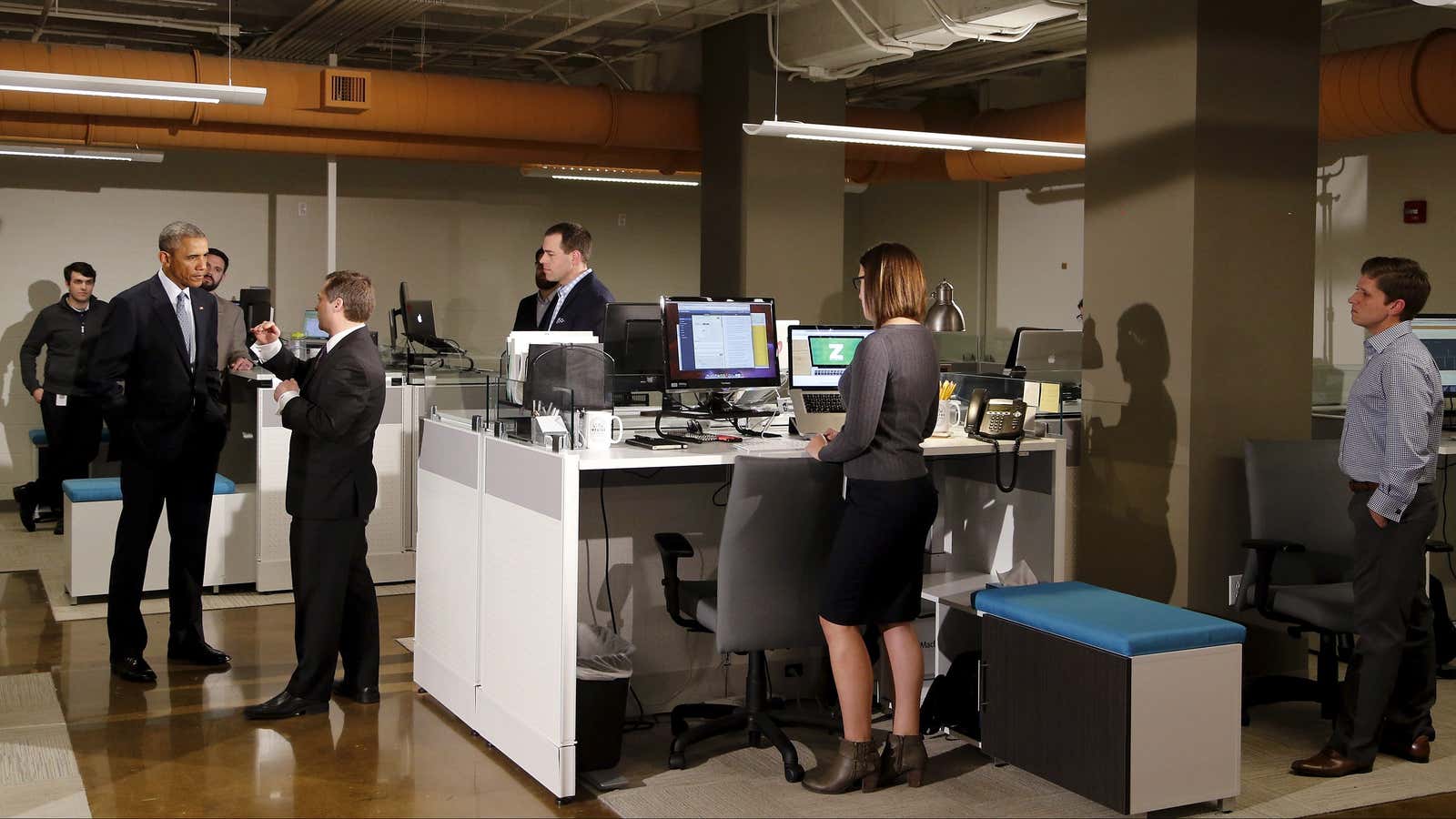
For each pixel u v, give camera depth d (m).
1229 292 4.52
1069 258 10.47
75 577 5.76
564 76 11.39
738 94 8.73
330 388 4.04
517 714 3.71
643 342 4.72
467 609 4.10
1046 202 10.73
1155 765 3.24
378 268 11.12
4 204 9.68
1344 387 5.73
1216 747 3.34
